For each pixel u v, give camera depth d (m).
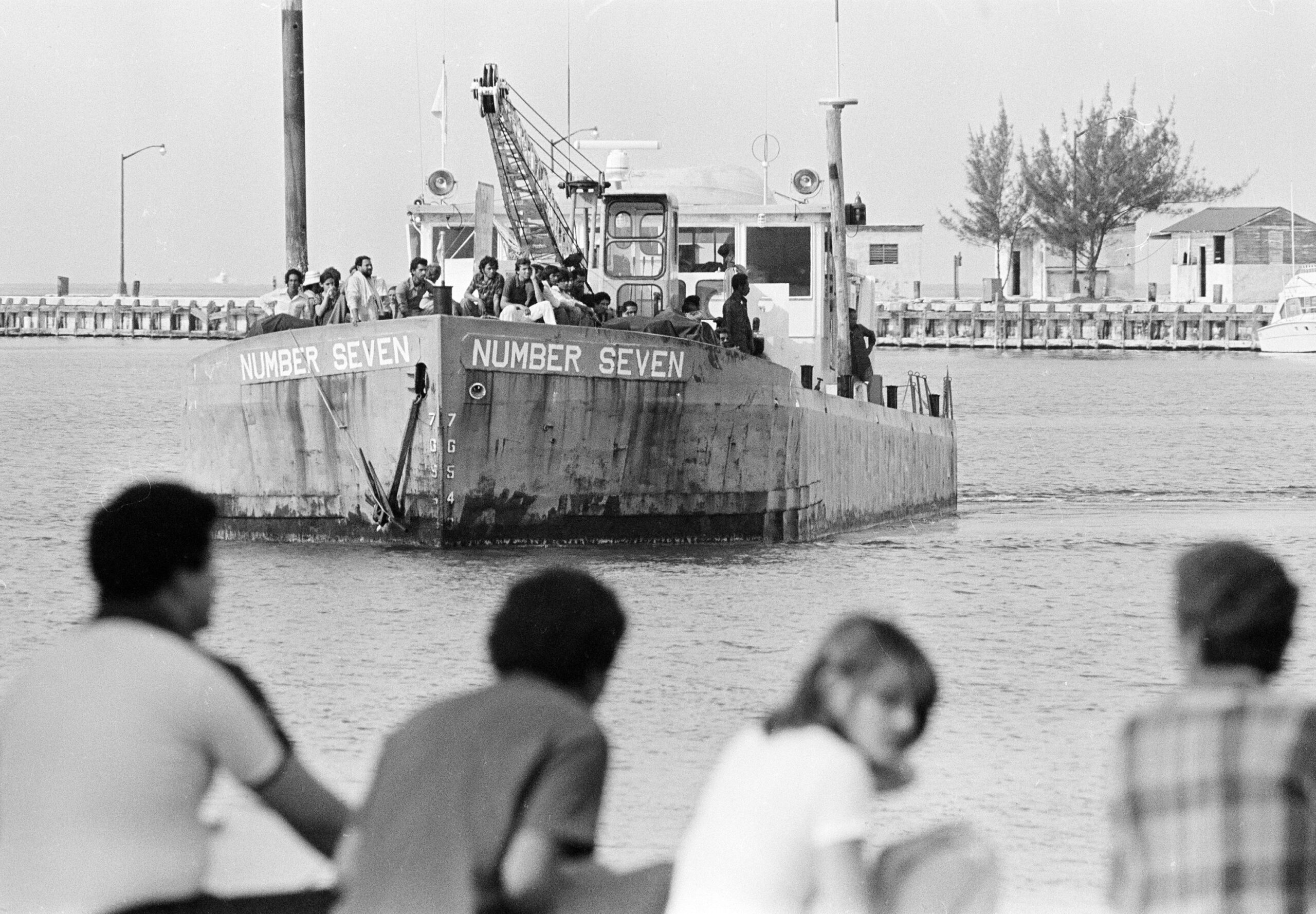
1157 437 190.88
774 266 109.12
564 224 105.94
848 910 20.33
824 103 106.81
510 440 82.88
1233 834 20.12
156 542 22.52
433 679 57.53
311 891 23.86
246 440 88.12
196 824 21.73
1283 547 97.50
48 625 69.50
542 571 22.91
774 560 86.00
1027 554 92.38
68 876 21.06
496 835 20.97
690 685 56.94
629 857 38.25
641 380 84.94
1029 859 38.00
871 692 20.95
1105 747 48.62
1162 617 71.50
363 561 80.88
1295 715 20.52
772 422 90.50
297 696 54.97
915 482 117.19
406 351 81.50
